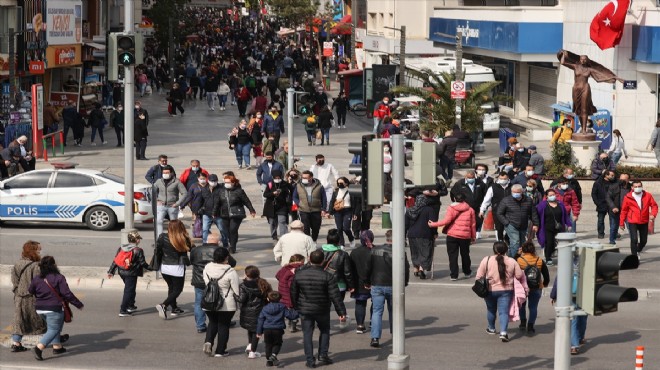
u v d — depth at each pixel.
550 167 51.81
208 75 89.94
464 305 29.52
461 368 23.48
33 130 59.50
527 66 78.31
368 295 25.94
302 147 65.50
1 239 38.19
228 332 24.28
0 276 30.94
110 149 64.69
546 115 75.75
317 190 35.75
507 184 35.84
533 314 26.36
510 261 25.50
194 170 39.44
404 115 68.31
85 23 89.12
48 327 23.83
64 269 32.25
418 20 101.38
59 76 83.19
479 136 64.12
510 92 81.50
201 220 37.12
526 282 25.83
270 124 56.38
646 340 26.11
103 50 86.25
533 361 24.09
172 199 36.53
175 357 24.23
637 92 59.78
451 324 27.47
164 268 27.33
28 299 24.27
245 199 35.53
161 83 104.88
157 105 92.31
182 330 26.61
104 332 26.34
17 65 67.00
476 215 38.31
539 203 34.31
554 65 73.94
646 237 35.44
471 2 96.94
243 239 39.06
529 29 69.94
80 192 40.31
